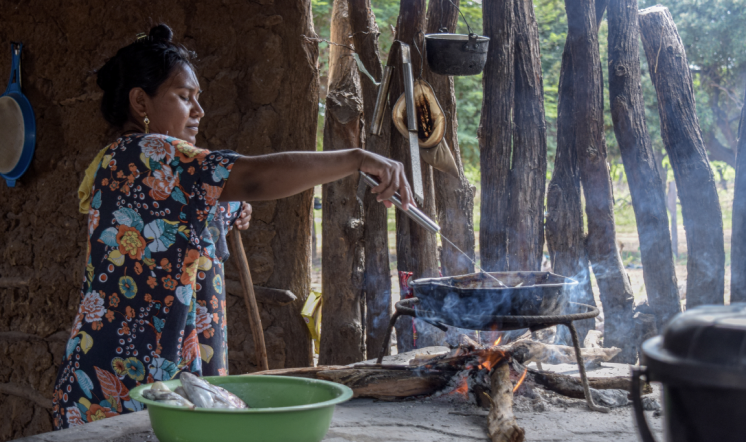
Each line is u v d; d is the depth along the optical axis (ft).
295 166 5.41
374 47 10.43
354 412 6.45
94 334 5.84
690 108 9.26
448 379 6.87
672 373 3.10
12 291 14.07
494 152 9.84
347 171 5.51
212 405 4.78
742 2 31.19
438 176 10.25
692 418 3.09
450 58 8.93
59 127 13.25
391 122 10.33
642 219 9.34
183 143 5.70
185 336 5.99
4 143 13.71
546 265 19.58
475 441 5.62
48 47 13.24
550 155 30.40
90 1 12.67
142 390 4.82
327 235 10.64
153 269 5.74
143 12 12.23
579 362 6.56
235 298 11.48
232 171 5.45
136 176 5.70
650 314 9.43
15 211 13.94
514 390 6.93
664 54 9.36
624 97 9.40
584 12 9.56
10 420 14.21
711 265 8.98
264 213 11.25
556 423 6.12
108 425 5.55
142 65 6.09
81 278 13.01
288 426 4.28
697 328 3.15
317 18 26.23
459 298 6.26
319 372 6.99
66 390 5.97
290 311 11.21
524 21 9.94
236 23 11.50
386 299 10.57
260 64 11.20
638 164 9.31
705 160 9.12
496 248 9.85
